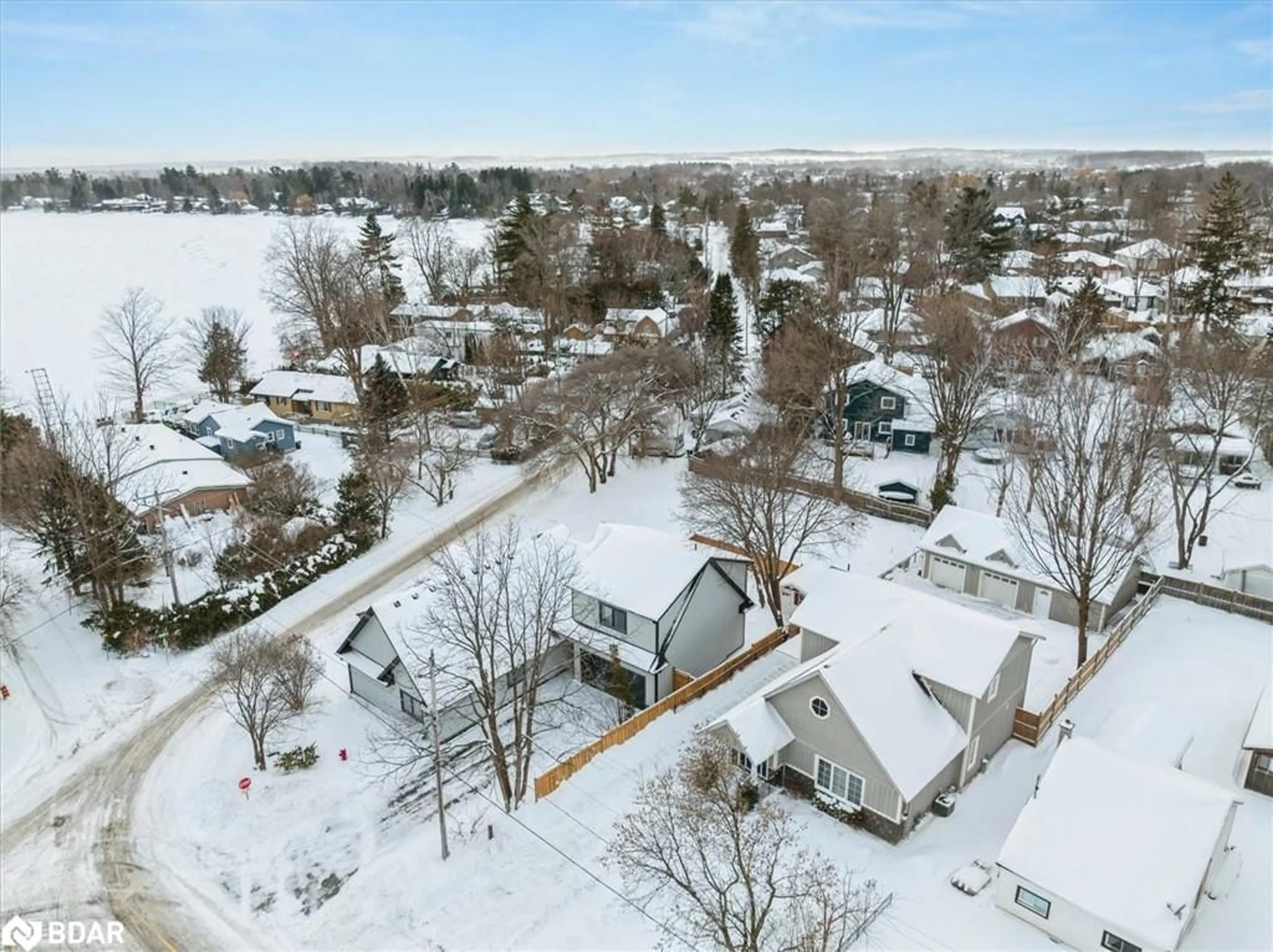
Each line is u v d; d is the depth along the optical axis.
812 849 23.86
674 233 121.12
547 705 30.98
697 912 21.61
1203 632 34.69
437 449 54.59
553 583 30.23
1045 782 22.44
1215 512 40.88
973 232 82.88
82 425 45.81
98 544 39.22
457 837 25.48
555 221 104.88
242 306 115.19
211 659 35.81
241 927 22.97
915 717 24.97
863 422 57.66
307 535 45.06
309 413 71.69
